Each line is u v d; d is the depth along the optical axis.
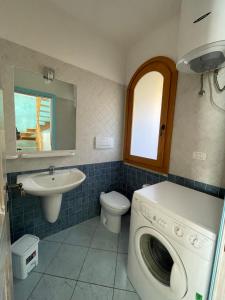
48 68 1.50
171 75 1.65
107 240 1.77
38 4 1.38
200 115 1.42
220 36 0.89
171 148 1.68
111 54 1.96
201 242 0.80
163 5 1.44
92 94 1.87
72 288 1.23
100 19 1.62
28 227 1.60
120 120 2.21
